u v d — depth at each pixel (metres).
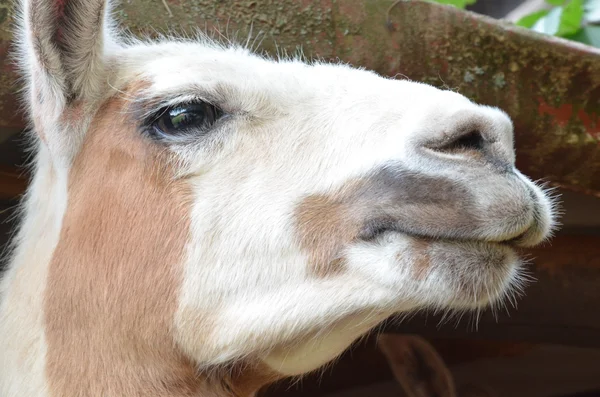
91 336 0.77
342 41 0.89
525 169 0.93
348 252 0.73
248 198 0.75
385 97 0.76
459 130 0.71
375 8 0.89
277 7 0.89
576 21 1.06
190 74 0.76
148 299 0.76
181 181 0.76
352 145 0.74
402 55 0.89
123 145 0.77
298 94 0.77
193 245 0.76
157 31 0.88
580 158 0.91
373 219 0.73
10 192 0.99
